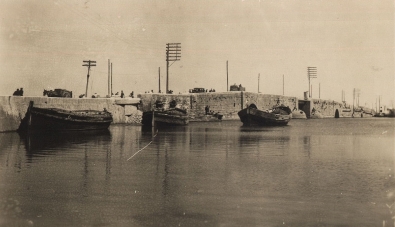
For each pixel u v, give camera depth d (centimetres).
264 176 1303
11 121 3038
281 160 1688
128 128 4075
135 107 5009
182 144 2409
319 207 941
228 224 825
